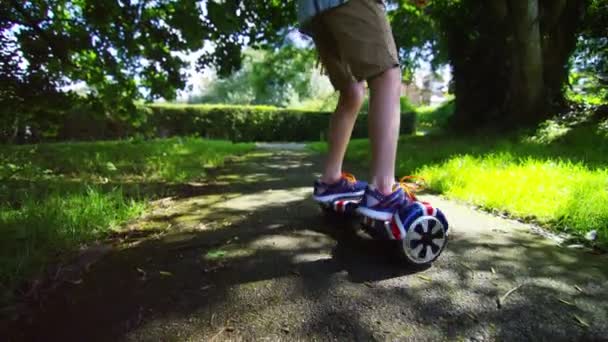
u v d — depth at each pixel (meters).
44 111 4.46
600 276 1.41
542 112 7.94
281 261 1.53
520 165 3.57
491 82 9.73
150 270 1.46
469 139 7.37
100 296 1.25
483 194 2.63
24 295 1.26
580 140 5.59
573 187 2.53
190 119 18.31
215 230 1.96
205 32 4.73
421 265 1.48
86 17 4.44
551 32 8.28
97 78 5.10
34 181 3.15
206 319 1.11
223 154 6.81
